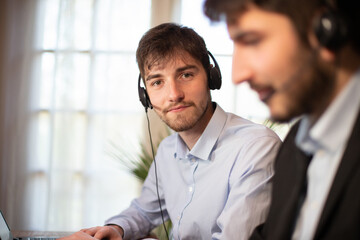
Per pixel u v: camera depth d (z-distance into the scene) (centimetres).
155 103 123
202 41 124
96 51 330
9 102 328
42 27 332
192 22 324
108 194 329
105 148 327
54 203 327
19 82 329
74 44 330
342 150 62
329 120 61
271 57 57
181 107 119
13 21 328
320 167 67
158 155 145
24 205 328
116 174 329
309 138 67
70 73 329
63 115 329
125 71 330
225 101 316
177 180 133
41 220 330
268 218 81
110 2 331
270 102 60
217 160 122
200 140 123
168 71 118
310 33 55
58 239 119
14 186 327
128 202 330
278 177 81
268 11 56
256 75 59
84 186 328
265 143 115
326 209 60
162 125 320
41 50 332
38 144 333
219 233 108
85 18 331
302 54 56
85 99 331
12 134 328
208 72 124
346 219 58
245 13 57
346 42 55
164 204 145
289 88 57
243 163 114
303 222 70
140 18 330
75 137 330
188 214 124
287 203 73
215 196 120
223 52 315
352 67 57
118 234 127
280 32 56
